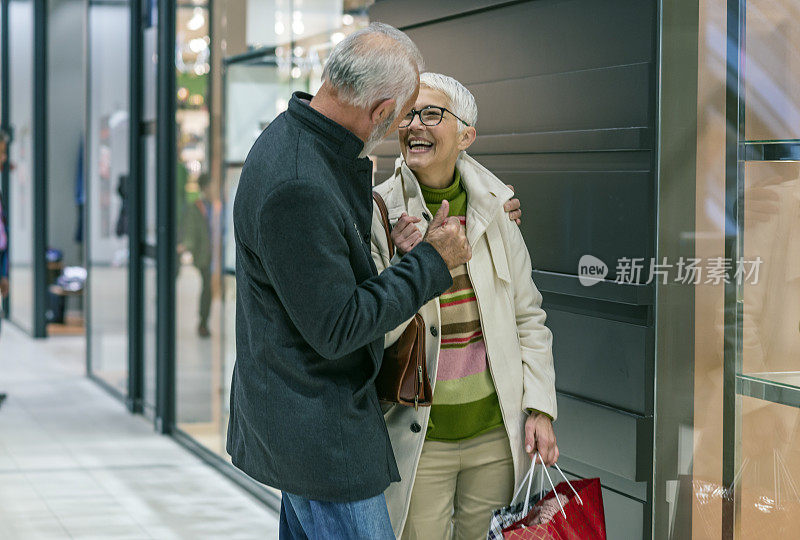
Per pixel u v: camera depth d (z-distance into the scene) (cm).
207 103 546
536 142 292
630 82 259
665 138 252
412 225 232
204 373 556
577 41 278
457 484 254
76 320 1123
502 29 309
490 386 244
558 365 293
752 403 234
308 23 421
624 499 270
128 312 681
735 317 237
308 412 206
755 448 233
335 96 205
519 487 244
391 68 203
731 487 239
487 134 316
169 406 614
